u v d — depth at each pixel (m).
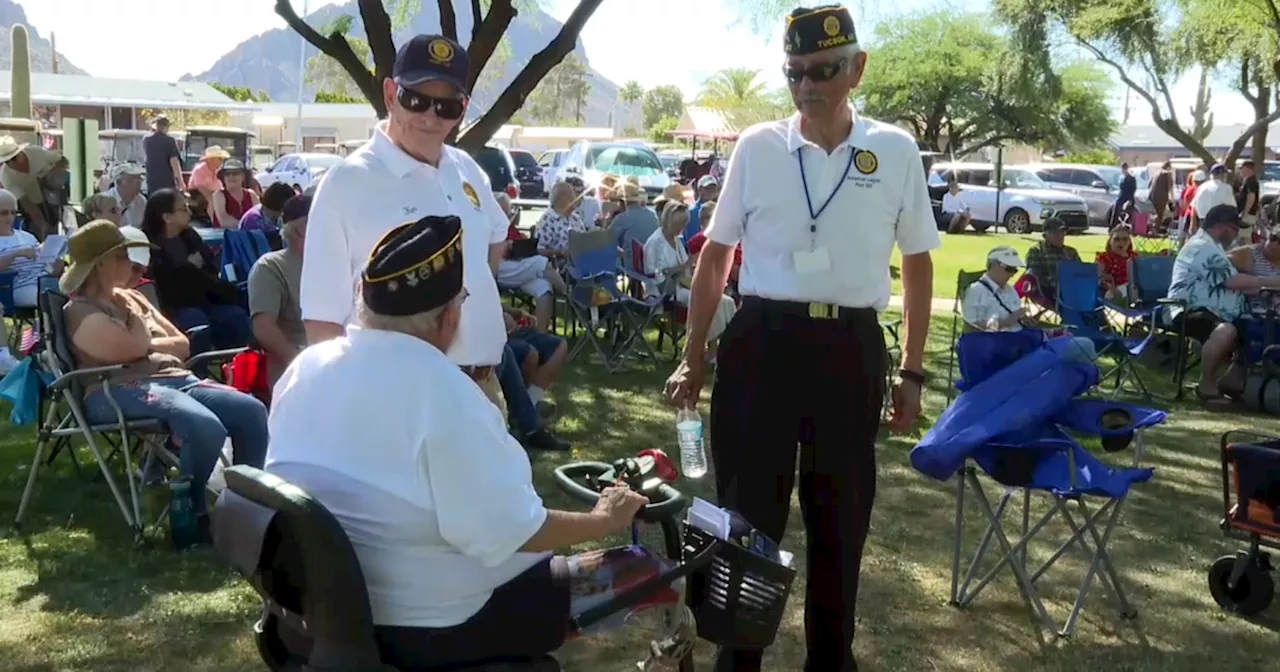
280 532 2.07
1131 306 9.14
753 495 3.11
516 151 26.47
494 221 3.41
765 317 3.04
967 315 7.61
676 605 2.40
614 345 8.91
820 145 3.02
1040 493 5.64
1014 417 3.91
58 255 6.91
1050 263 9.15
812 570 3.22
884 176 2.99
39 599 3.99
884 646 3.87
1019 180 27.28
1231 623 4.16
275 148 33.09
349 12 9.24
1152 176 30.73
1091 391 8.12
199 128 23.20
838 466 3.09
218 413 4.64
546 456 6.04
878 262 3.04
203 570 4.30
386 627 2.10
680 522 2.74
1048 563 4.17
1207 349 7.89
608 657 3.69
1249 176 17.75
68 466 5.50
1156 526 5.22
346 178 2.97
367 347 2.07
